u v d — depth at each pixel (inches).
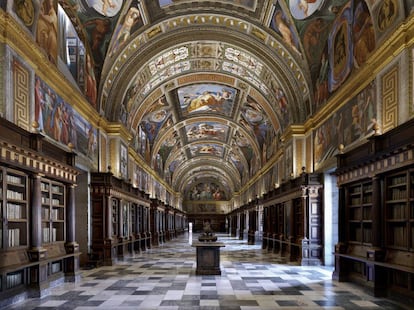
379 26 420.2
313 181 657.6
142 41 716.0
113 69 707.4
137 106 892.6
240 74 889.5
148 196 1099.9
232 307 343.6
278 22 654.5
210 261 550.0
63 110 513.0
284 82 749.3
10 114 358.3
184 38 733.9
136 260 748.6
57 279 454.9
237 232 1932.8
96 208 650.8
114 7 594.6
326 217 642.2
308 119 717.3
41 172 397.4
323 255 642.8
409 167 341.7
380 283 388.2
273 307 343.3
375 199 396.2
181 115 1197.7
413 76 355.6
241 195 1892.2
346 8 536.7
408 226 343.9
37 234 389.7
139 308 339.9
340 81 565.9
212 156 1904.5
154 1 641.0
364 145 432.5
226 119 1228.5
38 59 420.8
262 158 1234.0
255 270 596.4
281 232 868.0
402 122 369.4
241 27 710.5
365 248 434.6
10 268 327.6
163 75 872.3
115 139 740.0
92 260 631.8
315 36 641.6
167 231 1584.6
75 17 574.9
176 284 465.7
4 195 337.1
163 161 1553.9
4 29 351.3
